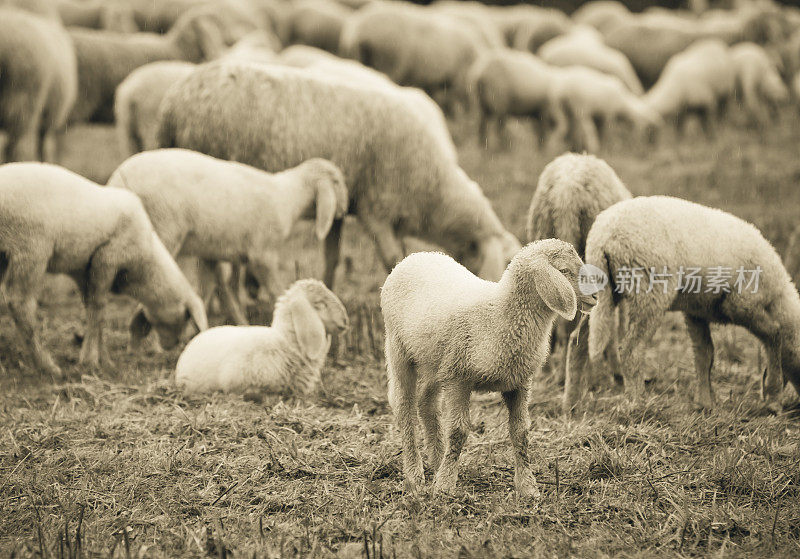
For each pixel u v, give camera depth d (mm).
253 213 14055
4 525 7805
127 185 13508
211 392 11281
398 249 15977
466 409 7785
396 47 36281
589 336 10789
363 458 9078
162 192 13539
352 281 18016
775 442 9516
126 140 21703
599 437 9320
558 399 11414
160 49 29797
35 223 11938
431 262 8164
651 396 10953
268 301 16031
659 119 33844
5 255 12039
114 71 28719
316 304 11805
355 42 36594
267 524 7746
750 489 8336
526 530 7422
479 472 8633
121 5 40656
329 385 11961
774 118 38062
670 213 10609
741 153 30375
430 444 8234
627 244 10422
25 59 20781
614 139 34250
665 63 45469
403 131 15617
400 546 7195
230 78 15352
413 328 7898
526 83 32062
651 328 10641
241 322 14758
